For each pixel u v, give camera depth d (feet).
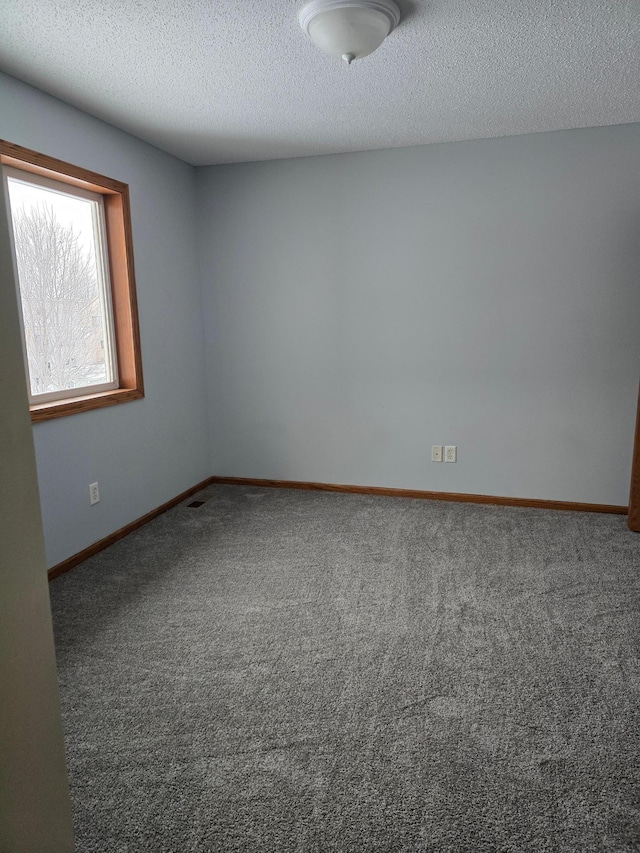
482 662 7.03
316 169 12.83
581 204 11.38
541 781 5.21
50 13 6.54
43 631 3.06
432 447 13.16
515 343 12.22
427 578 9.32
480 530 11.33
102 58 7.73
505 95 9.29
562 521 11.75
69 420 9.84
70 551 9.98
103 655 7.34
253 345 13.99
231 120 10.30
